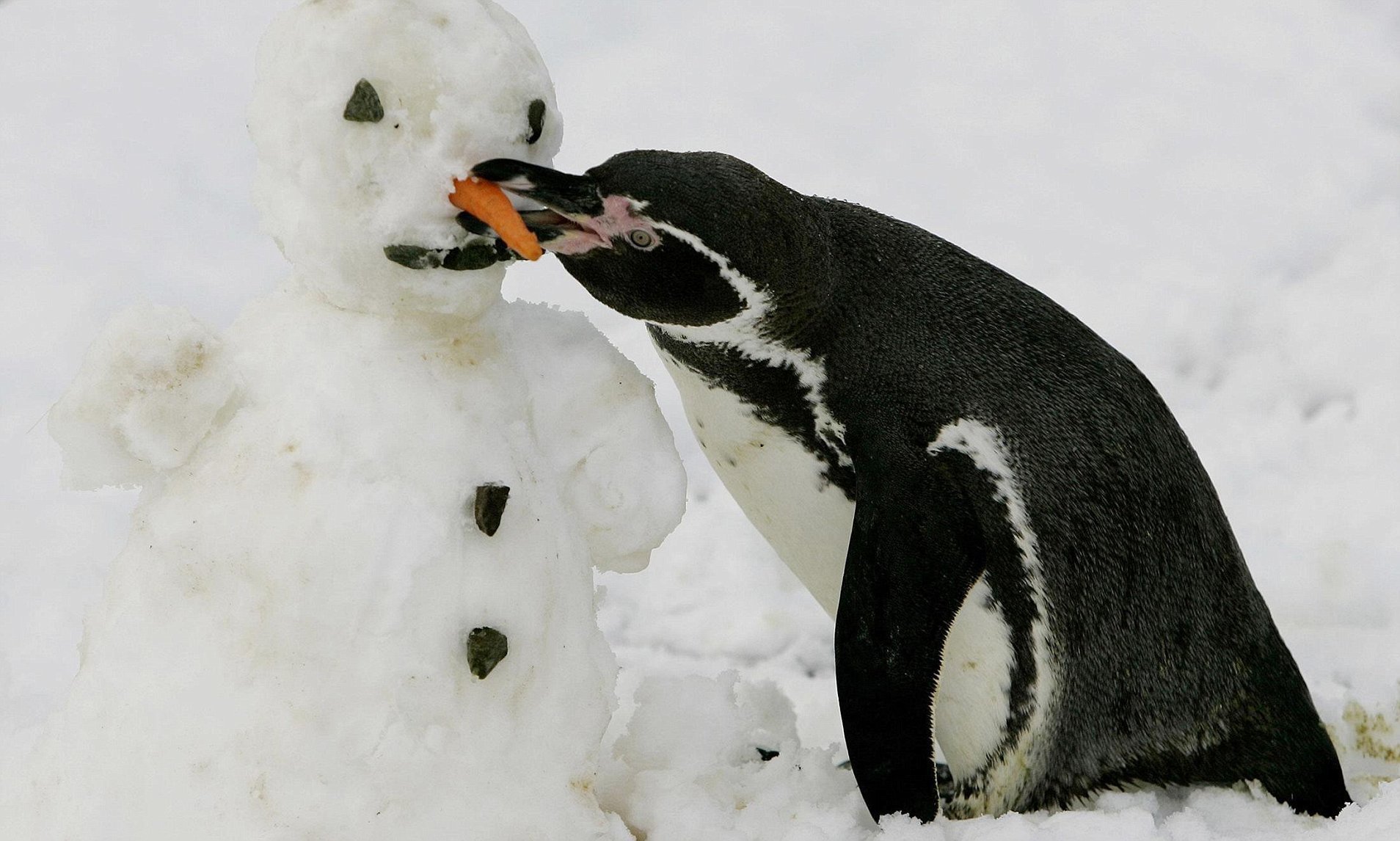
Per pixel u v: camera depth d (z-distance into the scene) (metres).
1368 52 22.80
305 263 6.35
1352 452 15.00
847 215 9.21
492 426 6.63
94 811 6.20
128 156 19.83
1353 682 11.50
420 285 6.40
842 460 8.89
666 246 7.89
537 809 6.59
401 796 6.23
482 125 6.19
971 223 19.56
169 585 6.25
